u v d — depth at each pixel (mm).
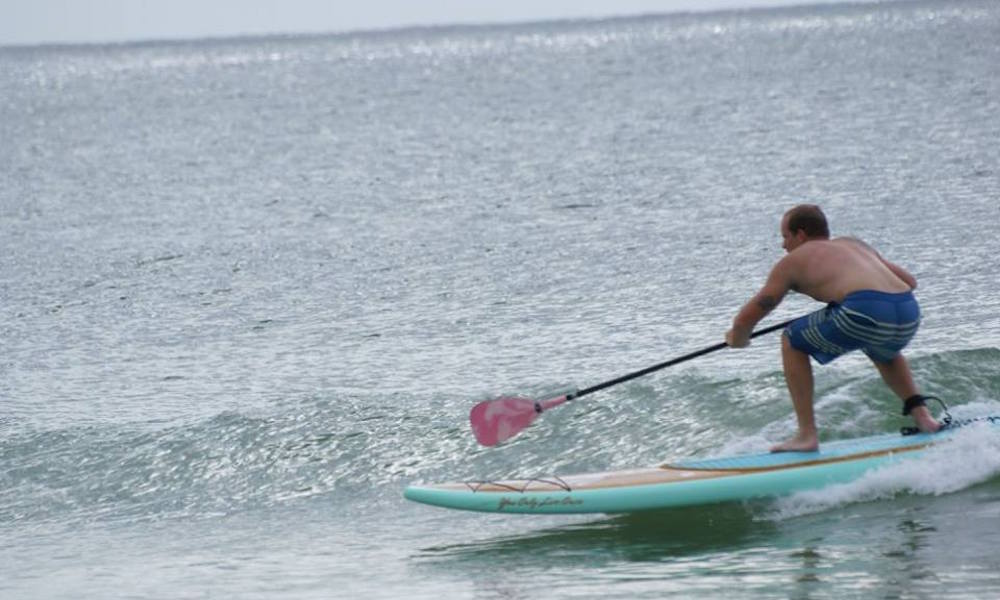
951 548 25203
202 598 25766
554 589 24734
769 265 63500
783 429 32375
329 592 25641
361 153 143500
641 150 126438
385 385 44844
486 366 46969
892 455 29062
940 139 115000
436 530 29672
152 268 73812
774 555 25719
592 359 46844
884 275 28047
